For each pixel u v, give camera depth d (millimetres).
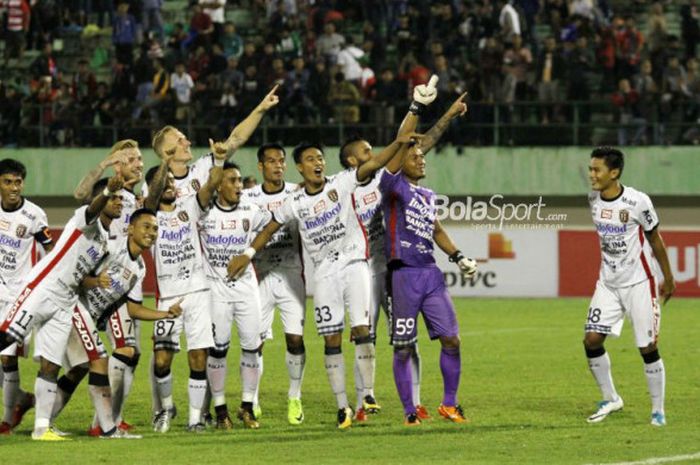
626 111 71938
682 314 57312
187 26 83750
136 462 24656
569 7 78188
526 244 65375
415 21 76438
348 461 24656
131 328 29266
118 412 29500
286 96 72562
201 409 30062
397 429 29375
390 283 30141
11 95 75188
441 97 70812
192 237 29922
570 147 71250
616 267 30375
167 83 74312
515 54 73438
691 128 71375
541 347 46969
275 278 31609
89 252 27594
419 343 49312
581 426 29859
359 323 30875
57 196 74812
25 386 38750
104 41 83250
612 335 30984
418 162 29828
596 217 30344
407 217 29781
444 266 66125
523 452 25750
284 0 80312
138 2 79438
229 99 73000
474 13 76688
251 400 30844
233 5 84562
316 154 30078
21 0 82062
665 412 32188
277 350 47281
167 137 30328
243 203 30688
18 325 27484
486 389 37094
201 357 29875
